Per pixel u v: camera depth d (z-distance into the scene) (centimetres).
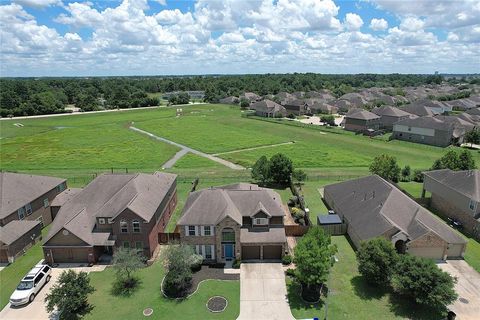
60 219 4969
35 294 3981
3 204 5181
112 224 4762
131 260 4112
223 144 12156
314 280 3794
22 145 12219
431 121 11975
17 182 5722
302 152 10906
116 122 17362
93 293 4025
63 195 6297
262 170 7725
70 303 3503
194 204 4784
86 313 3688
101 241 4688
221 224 4528
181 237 4619
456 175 5962
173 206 6412
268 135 13688
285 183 7844
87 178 8469
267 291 4050
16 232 4934
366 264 4016
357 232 4953
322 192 7325
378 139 12762
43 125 16650
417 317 3578
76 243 4634
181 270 4025
